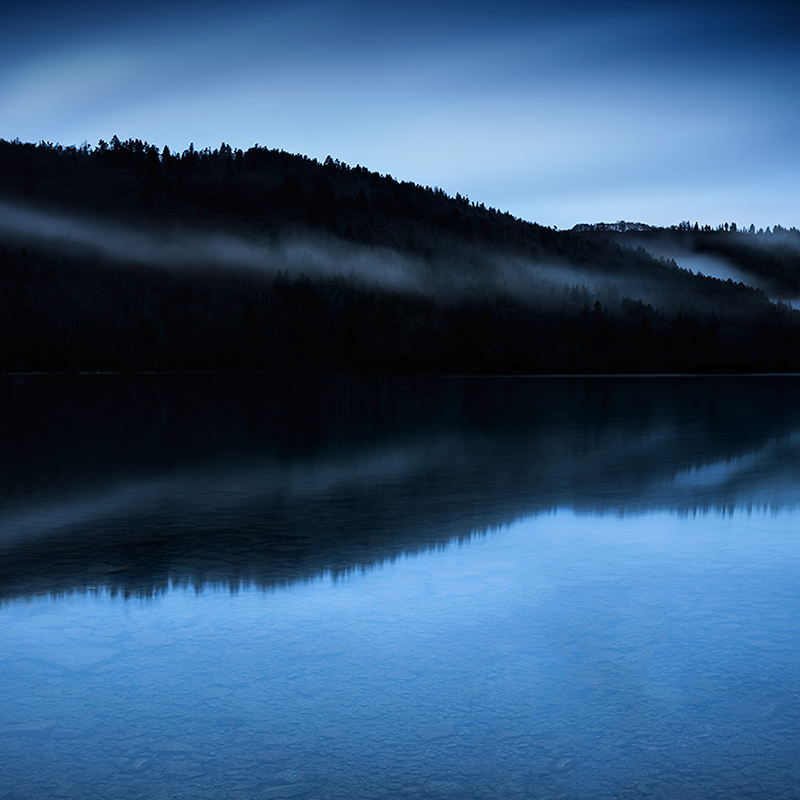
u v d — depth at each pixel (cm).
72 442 2295
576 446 2158
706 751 464
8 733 486
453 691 546
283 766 448
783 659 603
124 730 489
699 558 920
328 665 592
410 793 421
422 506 1259
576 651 621
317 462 1816
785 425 2884
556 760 454
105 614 716
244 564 895
